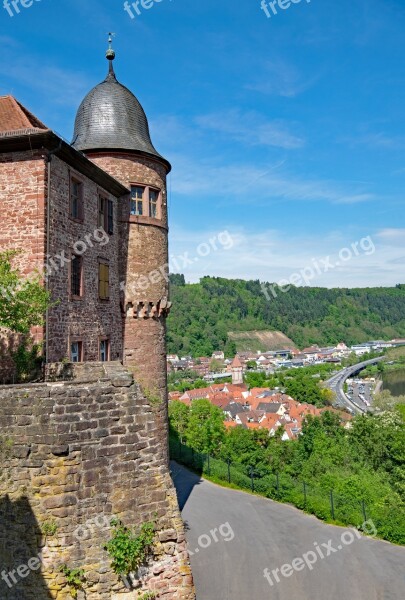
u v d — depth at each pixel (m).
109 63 26.03
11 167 16.83
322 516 24.78
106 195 22.17
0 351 16.27
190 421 63.03
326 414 71.06
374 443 52.09
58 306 17.34
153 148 25.38
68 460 8.49
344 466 48.75
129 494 8.87
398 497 35.47
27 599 8.29
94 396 8.88
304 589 17.09
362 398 144.38
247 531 22.28
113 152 23.38
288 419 102.44
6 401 8.62
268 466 49.81
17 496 8.42
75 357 18.78
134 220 23.78
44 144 16.55
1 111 18.66
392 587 17.59
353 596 16.81
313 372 194.00
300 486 29.27
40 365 15.79
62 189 17.92
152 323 24.41
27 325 15.28
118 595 8.52
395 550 21.28
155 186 24.70
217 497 27.45
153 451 9.20
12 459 8.50
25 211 16.62
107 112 24.41
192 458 34.66
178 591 8.93
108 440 8.84
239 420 99.19
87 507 8.54
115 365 15.11
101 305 21.23
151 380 24.03
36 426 8.51
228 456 55.31
